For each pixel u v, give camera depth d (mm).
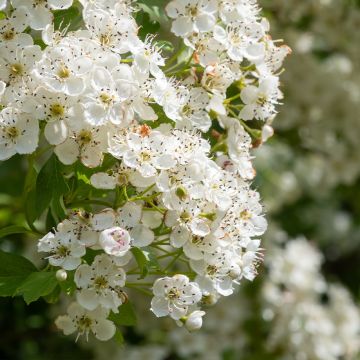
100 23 508
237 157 533
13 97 500
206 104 526
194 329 509
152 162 499
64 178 517
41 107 496
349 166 898
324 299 1015
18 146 501
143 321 752
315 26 826
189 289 506
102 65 500
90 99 494
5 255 522
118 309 512
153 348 754
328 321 806
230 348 771
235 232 515
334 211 1091
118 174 500
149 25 546
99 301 496
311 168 1026
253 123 572
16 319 756
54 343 770
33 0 508
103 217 497
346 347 824
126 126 498
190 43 526
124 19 511
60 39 507
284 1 787
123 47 509
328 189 1027
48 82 494
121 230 490
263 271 792
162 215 505
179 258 520
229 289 515
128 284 517
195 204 503
